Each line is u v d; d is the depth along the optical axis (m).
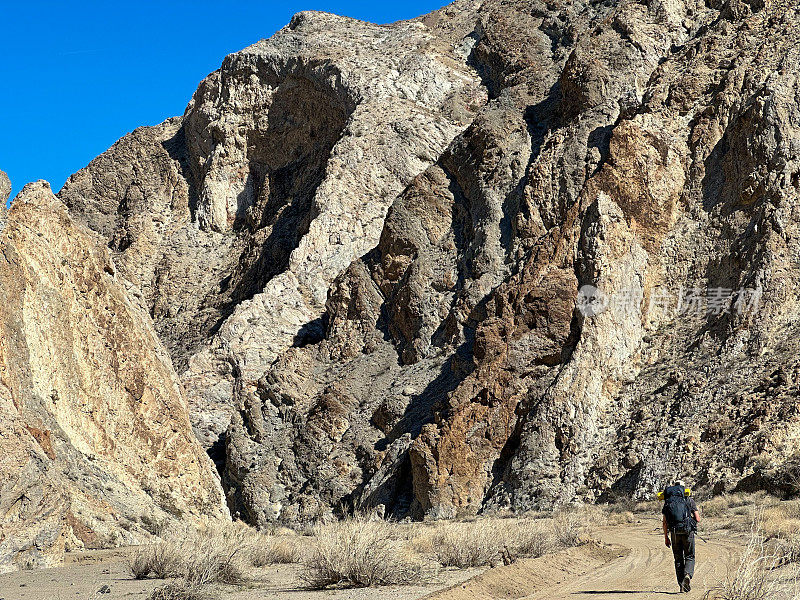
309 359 66.94
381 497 53.41
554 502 46.03
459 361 57.19
